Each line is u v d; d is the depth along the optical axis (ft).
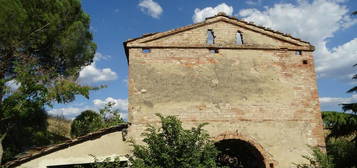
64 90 42.37
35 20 47.19
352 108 41.22
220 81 35.32
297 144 33.99
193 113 33.88
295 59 37.17
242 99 34.88
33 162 30.81
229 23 37.73
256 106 34.81
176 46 36.01
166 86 34.58
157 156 26.96
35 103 40.32
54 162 30.99
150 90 34.30
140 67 35.01
